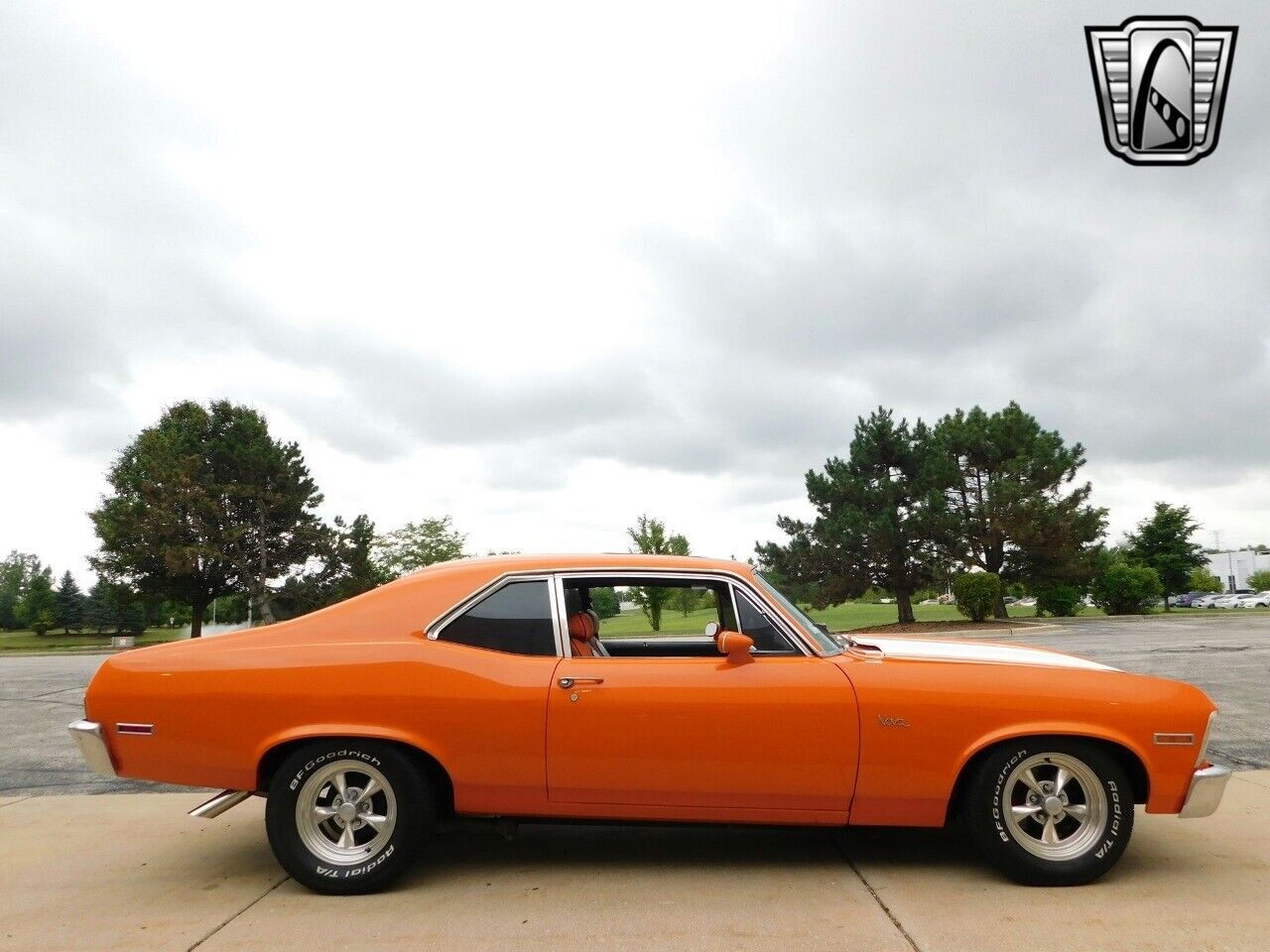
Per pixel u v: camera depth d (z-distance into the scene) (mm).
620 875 4461
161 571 46688
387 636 4418
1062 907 3916
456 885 4336
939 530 31641
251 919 3900
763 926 3723
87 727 4324
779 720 4184
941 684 4242
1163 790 4195
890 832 4434
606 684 4254
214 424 48625
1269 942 3516
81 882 4508
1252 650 17422
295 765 4230
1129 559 55688
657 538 29203
